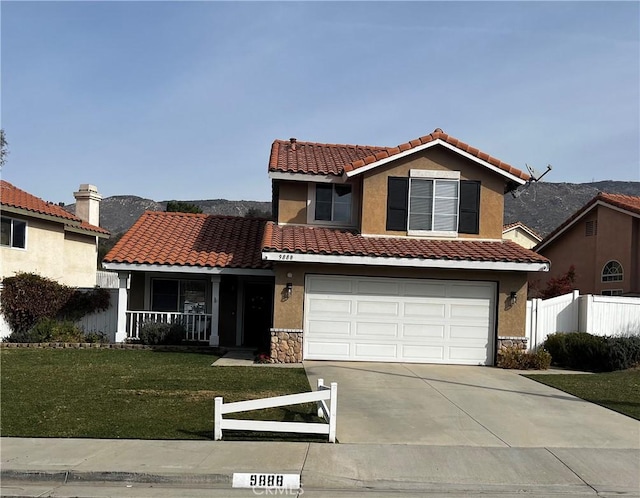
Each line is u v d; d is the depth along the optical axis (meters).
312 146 20.12
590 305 16.67
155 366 13.73
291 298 15.01
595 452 7.69
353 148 20.44
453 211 16.33
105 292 18.44
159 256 17.17
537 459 7.38
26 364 13.79
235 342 18.78
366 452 7.47
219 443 7.68
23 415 8.98
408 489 6.50
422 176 16.22
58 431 8.14
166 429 8.31
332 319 15.17
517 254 15.09
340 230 17.00
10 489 6.34
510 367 14.73
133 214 107.31
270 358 14.84
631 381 12.88
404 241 15.89
